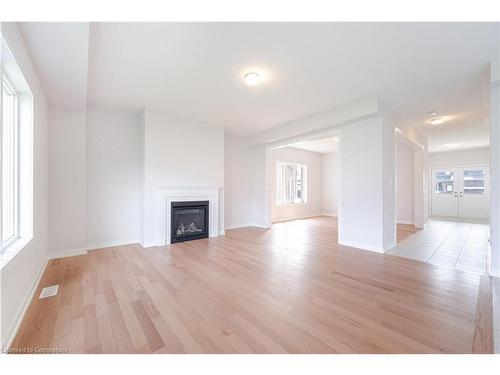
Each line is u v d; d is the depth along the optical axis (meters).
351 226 4.05
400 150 6.73
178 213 4.37
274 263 3.12
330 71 2.76
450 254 3.54
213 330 1.65
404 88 3.21
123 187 4.15
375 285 2.41
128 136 4.21
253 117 4.48
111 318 1.79
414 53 2.39
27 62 2.06
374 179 3.71
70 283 2.45
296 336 1.58
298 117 4.49
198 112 4.22
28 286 2.08
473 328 1.66
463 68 2.68
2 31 1.46
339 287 2.36
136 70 2.75
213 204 4.88
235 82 3.06
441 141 6.69
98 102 3.76
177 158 4.38
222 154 5.08
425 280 2.54
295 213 8.02
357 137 3.94
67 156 3.45
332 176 8.80
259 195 6.21
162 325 1.71
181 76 2.90
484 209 7.66
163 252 3.64
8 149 2.13
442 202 8.42
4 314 1.50
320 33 2.09
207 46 2.28
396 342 1.51
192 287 2.36
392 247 3.93
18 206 2.24
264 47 2.30
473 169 7.84
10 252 1.78
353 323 1.73
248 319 1.79
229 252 3.65
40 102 2.69
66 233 3.43
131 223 4.23
